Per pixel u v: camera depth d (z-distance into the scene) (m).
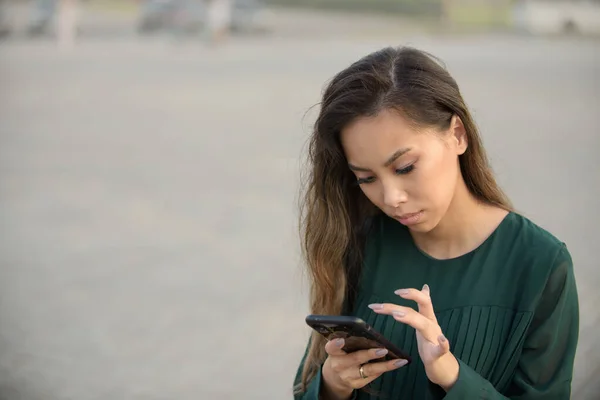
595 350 4.84
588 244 6.91
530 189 8.97
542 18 34.78
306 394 2.12
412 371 2.08
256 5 33.25
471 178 2.07
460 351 2.01
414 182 1.92
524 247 2.04
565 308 1.98
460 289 2.07
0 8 35.88
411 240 2.19
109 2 43.12
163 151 12.05
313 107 2.19
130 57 25.42
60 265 6.93
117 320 5.69
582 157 10.73
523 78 19.67
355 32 35.03
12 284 6.46
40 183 10.21
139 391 4.65
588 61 24.11
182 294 6.17
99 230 8.02
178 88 18.86
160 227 8.06
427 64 1.96
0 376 4.84
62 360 5.06
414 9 42.66
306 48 27.94
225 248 7.28
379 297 2.18
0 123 14.84
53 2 30.41
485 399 1.86
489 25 39.44
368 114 1.89
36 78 20.72
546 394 1.97
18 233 7.96
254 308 5.84
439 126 1.92
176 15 30.03
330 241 2.19
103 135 13.52
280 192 9.33
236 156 11.48
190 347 5.24
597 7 35.09
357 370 1.94
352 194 2.22
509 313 2.00
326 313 2.23
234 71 21.70
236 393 4.59
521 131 12.62
